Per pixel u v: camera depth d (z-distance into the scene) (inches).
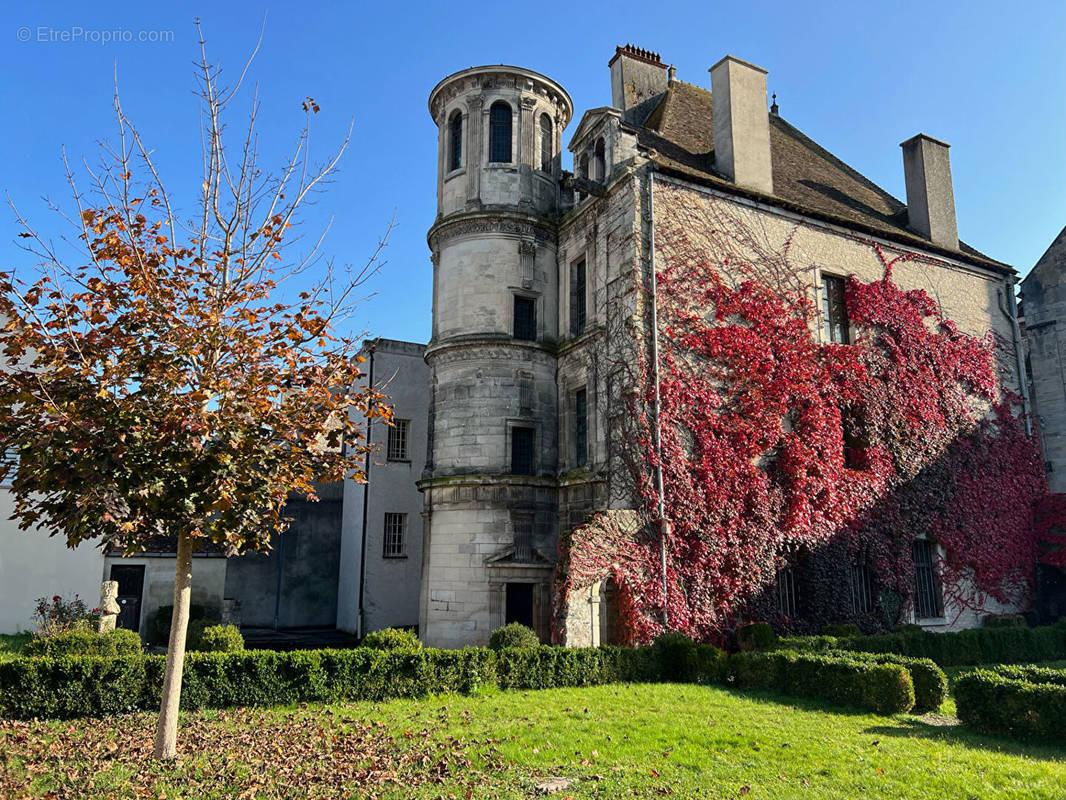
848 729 420.2
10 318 359.9
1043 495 1037.8
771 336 839.1
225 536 364.2
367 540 1152.2
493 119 959.0
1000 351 1060.5
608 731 415.2
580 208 893.8
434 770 345.1
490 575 822.5
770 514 784.9
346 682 505.0
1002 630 773.3
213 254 409.4
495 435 865.5
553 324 925.8
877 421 899.4
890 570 859.4
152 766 349.7
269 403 375.2
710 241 832.3
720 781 325.1
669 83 1103.6
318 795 311.3
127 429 335.6
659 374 760.3
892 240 986.1
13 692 441.7
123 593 973.8
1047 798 296.7
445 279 933.8
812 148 1183.6
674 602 705.0
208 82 426.0
